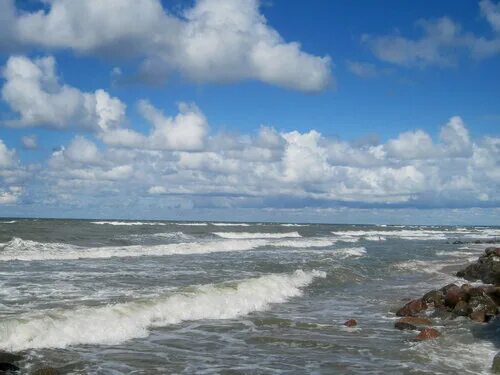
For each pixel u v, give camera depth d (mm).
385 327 14375
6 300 14750
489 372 10188
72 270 21984
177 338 12453
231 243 40406
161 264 25703
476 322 14891
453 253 42531
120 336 12219
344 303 18281
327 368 10359
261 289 18547
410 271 28297
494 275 24016
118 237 40219
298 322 14703
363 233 85000
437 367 10492
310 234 71188
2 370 9336
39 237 35688
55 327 11742
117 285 18141
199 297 15914
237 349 11688
